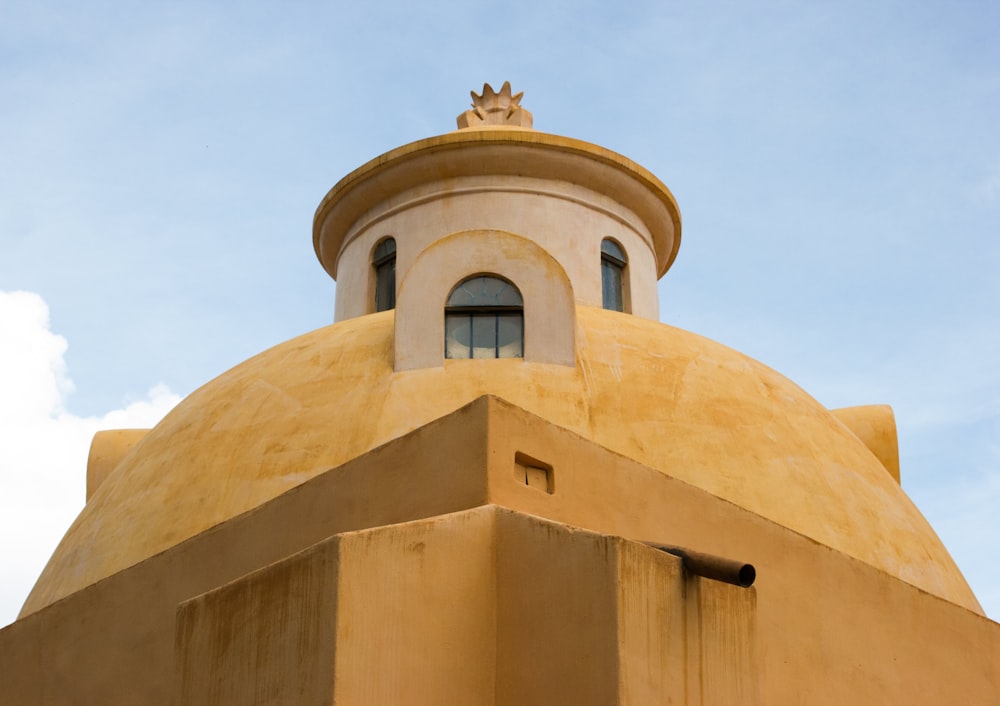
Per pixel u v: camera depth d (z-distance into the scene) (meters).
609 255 19.47
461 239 15.77
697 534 12.16
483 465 10.64
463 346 15.46
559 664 9.59
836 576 12.74
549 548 9.91
